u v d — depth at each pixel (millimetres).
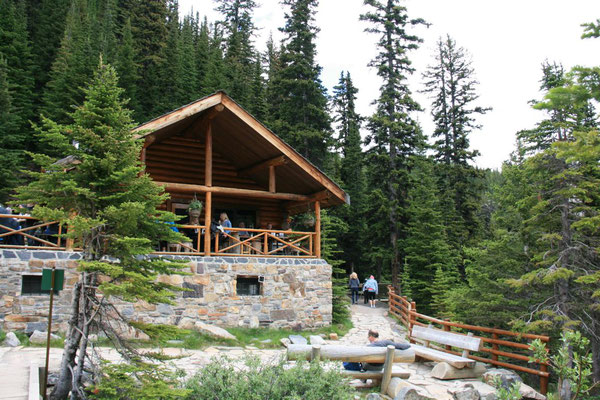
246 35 61375
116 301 11914
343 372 8305
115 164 6801
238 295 13562
